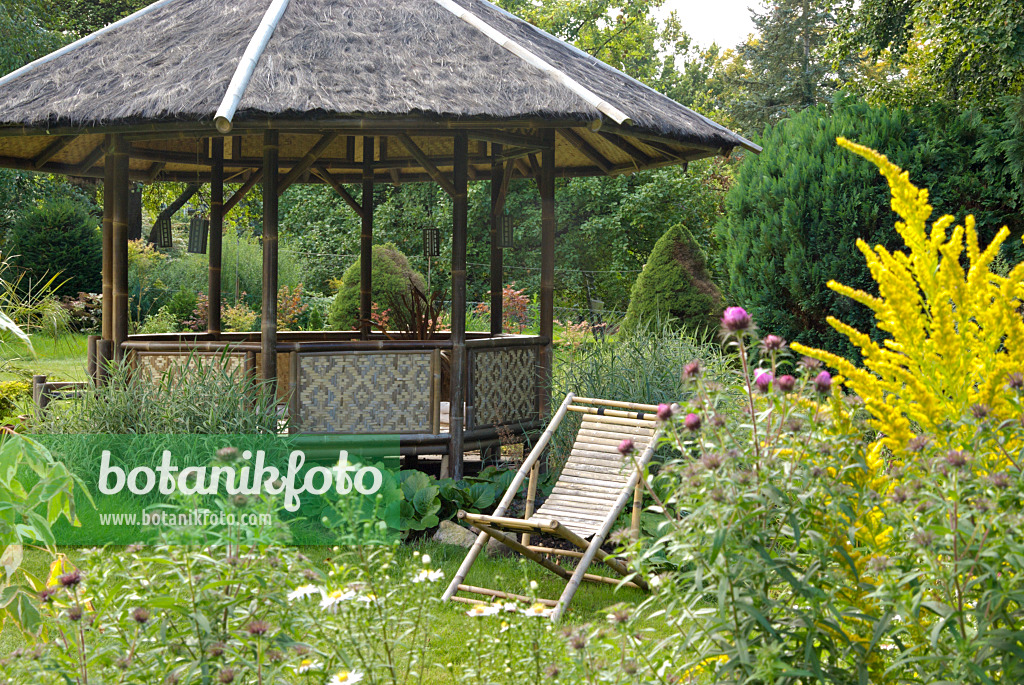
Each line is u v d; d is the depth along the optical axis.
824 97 25.92
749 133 26.23
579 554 5.10
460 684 3.29
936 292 2.80
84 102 6.44
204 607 2.53
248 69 6.21
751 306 11.02
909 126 11.04
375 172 11.14
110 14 26.11
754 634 2.59
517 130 8.12
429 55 6.89
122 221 7.36
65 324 8.69
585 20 28.03
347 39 6.92
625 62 28.98
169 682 2.38
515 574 5.62
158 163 10.20
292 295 18.17
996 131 10.54
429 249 10.22
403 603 3.16
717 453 2.35
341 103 6.05
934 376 2.79
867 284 10.34
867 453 2.79
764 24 27.58
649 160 9.04
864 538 2.55
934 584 2.56
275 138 6.79
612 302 21.62
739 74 28.48
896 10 14.71
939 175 10.77
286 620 2.64
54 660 2.54
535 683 2.89
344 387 7.09
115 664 2.50
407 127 6.61
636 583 5.08
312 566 2.80
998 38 12.35
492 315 9.67
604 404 5.90
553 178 8.15
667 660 2.69
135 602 2.54
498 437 7.73
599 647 2.73
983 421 2.43
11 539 3.24
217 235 9.38
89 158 9.07
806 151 10.97
